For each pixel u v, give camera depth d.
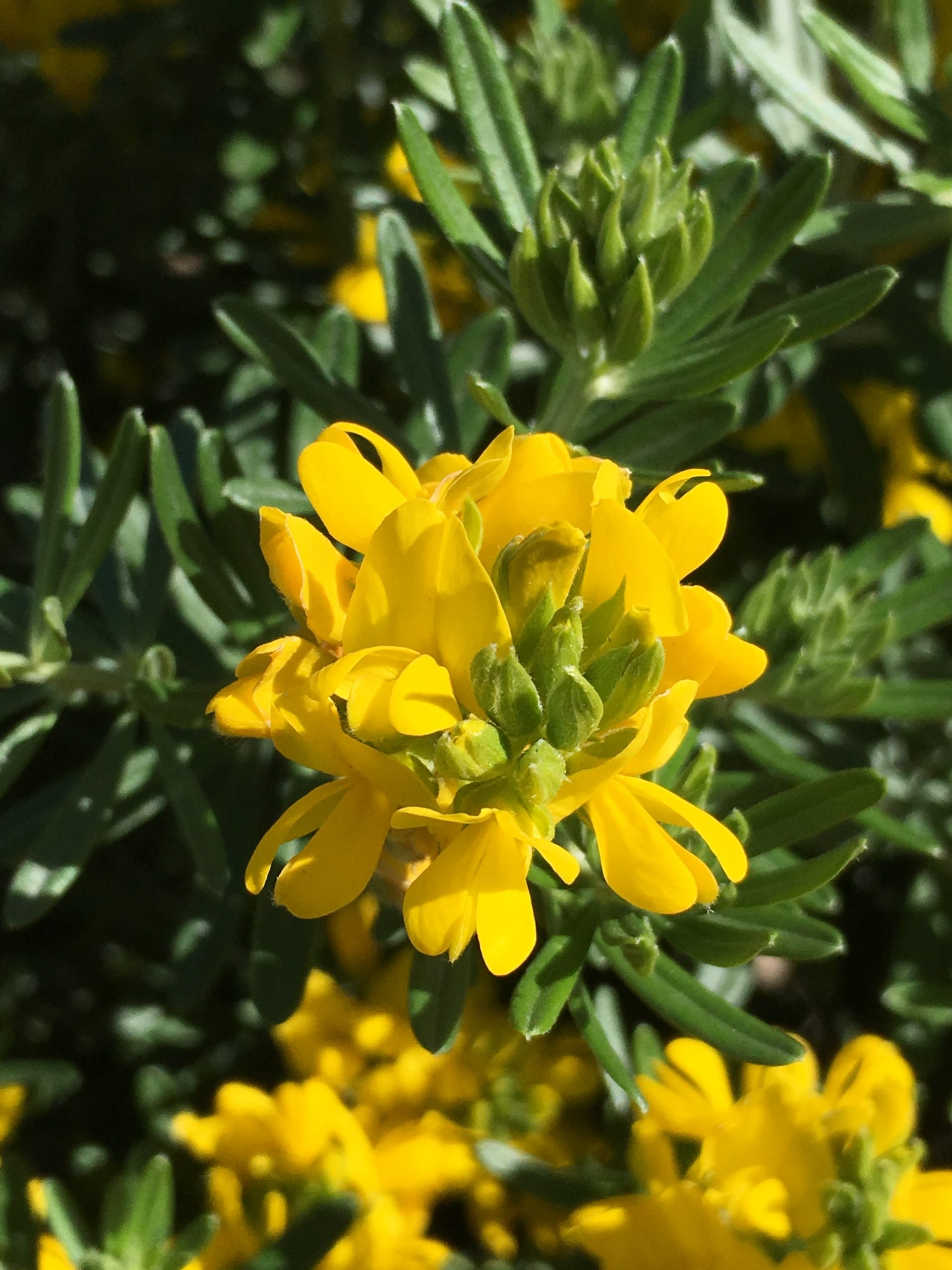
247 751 0.18
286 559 0.12
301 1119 0.19
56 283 0.33
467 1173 0.19
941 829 0.22
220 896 0.18
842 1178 0.15
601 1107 0.22
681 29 0.23
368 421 0.17
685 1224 0.15
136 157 0.31
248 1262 0.17
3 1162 0.18
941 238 0.23
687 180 0.15
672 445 0.16
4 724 0.26
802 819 0.13
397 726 0.10
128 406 0.32
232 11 0.27
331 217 0.30
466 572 0.11
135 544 0.19
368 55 0.30
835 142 0.23
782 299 0.23
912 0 0.19
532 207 0.16
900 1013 0.19
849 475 0.24
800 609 0.17
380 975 0.21
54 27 0.29
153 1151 0.22
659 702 0.11
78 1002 0.26
